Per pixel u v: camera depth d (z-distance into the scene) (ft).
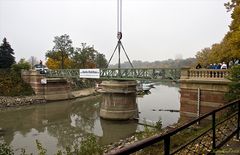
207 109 67.31
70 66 263.49
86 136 93.97
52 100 182.39
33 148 80.38
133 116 115.85
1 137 94.58
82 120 123.44
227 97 55.36
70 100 188.14
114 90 114.32
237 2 72.84
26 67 203.51
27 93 178.29
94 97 203.72
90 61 285.02
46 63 263.49
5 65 219.82
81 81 246.27
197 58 207.00
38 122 120.47
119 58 120.88
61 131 103.55
